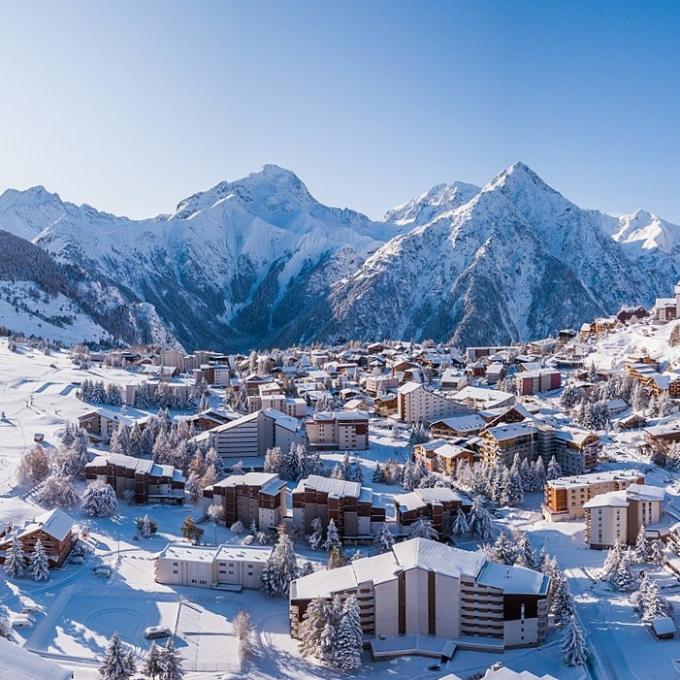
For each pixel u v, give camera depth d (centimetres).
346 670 10925
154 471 18362
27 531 14050
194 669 10888
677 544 14525
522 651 11638
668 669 10956
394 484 19938
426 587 11919
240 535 16125
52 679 8431
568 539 16200
